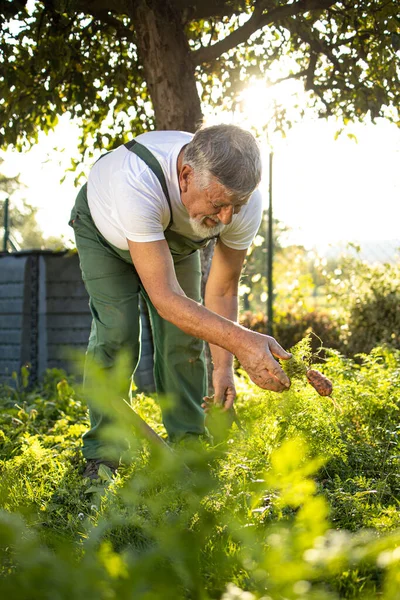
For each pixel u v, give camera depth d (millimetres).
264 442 2201
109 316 2943
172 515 1128
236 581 1256
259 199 2965
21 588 716
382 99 4301
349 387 3432
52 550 988
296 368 2211
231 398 2945
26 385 6180
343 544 842
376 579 1529
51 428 4289
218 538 1258
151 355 6754
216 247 3094
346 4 4250
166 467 833
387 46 4102
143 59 4215
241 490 1394
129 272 3023
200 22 5105
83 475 2877
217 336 2242
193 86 4211
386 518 1823
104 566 821
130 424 815
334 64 4449
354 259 8570
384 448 2832
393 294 7941
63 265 6910
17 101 4746
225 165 2285
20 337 6867
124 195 2479
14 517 740
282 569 796
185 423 3293
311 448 2393
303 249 9500
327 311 8742
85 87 4859
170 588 767
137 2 4117
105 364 2951
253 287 9969
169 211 2574
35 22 4496
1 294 7020
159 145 2596
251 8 4824
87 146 5395
